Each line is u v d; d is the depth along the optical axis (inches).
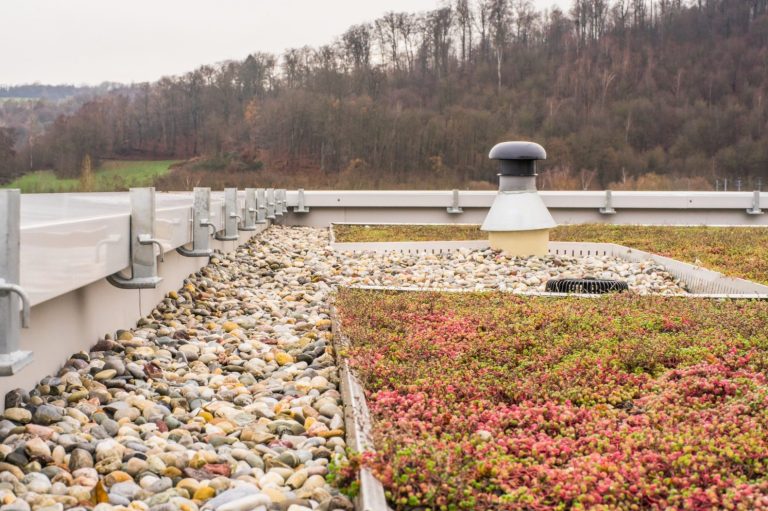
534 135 2402.8
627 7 3085.6
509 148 528.7
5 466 128.4
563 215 889.5
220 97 2342.5
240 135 2298.2
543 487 119.4
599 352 217.0
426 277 462.9
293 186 2087.8
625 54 2819.9
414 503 110.7
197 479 133.6
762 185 2310.5
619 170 2356.1
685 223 878.4
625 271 492.1
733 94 2677.2
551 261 526.6
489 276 472.7
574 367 195.9
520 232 539.2
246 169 2223.2
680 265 466.0
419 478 116.9
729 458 127.9
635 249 545.3
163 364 219.6
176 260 351.3
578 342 227.6
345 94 2437.3
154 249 225.8
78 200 259.4
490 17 2861.7
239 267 469.4
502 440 137.0
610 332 244.7
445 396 168.2
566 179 2301.9
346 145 2240.4
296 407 180.1
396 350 215.8
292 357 235.5
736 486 114.3
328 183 2140.7
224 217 444.8
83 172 1606.8
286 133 2265.0
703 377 187.3
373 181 2149.4
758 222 872.9
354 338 229.9
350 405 164.1
